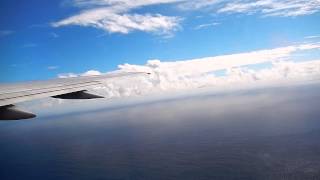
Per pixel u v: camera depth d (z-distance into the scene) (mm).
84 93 20188
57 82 20922
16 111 14719
